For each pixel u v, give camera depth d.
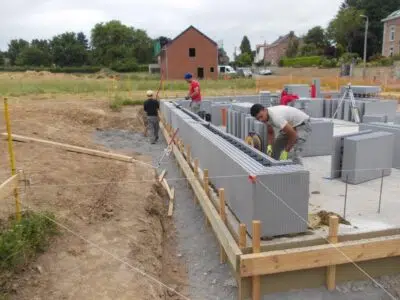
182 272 4.45
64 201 5.30
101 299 3.50
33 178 5.95
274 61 81.38
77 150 8.27
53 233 4.36
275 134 6.16
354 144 5.61
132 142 11.30
